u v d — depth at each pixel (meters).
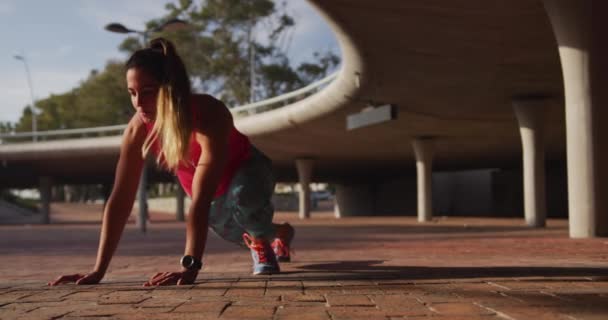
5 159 39.22
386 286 3.32
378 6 12.14
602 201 10.48
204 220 3.45
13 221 46.09
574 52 10.48
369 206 58.28
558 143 31.72
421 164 30.11
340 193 57.88
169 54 3.35
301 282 3.58
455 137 30.05
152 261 7.06
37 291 3.33
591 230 10.53
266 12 54.62
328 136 29.86
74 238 15.67
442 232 15.43
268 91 58.16
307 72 57.81
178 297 2.96
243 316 2.37
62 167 41.75
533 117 20.39
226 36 55.75
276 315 2.39
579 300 2.69
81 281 3.63
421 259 5.85
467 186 50.38
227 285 3.45
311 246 9.56
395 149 35.25
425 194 30.05
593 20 10.22
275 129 28.66
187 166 3.72
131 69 3.30
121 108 61.97
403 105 22.02
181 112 3.34
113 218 3.74
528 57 15.67
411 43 14.61
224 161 3.51
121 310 2.56
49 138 83.44
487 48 14.88
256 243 4.21
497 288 3.15
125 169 3.76
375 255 6.84
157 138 3.61
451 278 3.65
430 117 24.31
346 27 13.61
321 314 2.40
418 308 2.53
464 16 12.54
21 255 8.81
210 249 9.20
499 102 21.48
